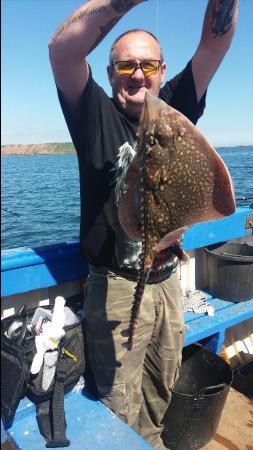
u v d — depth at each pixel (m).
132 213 1.96
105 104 2.37
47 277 2.89
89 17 1.84
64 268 2.96
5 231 13.07
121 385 2.53
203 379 3.43
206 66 2.55
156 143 1.75
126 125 2.44
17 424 2.37
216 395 2.88
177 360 2.75
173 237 1.72
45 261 2.84
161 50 2.44
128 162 2.39
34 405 2.45
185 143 1.71
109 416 2.45
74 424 2.38
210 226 3.86
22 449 2.20
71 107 2.28
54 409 2.34
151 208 1.79
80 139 2.38
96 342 2.57
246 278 3.89
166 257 2.07
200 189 1.72
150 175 1.77
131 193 1.95
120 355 2.51
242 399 3.52
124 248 2.43
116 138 2.39
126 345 1.71
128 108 2.41
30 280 2.82
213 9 2.37
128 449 2.21
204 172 1.69
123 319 2.50
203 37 2.48
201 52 2.52
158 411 2.84
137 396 2.62
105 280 2.52
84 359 2.63
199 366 3.46
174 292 2.67
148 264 1.76
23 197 20.84
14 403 2.29
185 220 1.80
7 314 2.94
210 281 4.15
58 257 2.89
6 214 16.06
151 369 2.77
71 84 2.14
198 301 3.87
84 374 2.81
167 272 2.59
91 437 2.29
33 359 2.36
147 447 2.23
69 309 2.81
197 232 3.77
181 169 1.73
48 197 20.70
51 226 13.77
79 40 1.91
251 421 3.27
